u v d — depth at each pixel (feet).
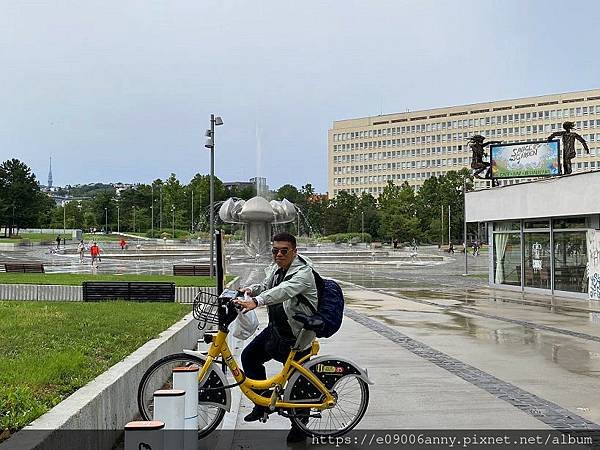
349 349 38.68
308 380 20.63
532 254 84.94
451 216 345.92
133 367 22.57
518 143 93.09
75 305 49.96
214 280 79.87
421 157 530.68
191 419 17.67
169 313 44.24
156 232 345.51
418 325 50.21
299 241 296.71
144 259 179.52
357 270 150.92
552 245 80.18
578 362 34.32
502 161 94.17
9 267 97.25
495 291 85.97
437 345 40.27
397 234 329.93
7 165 342.03
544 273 82.12
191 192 382.22
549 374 31.09
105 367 23.59
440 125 524.52
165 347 29.25
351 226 375.04
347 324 50.72
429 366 33.17
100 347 28.55
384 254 219.20
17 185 337.31
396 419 23.13
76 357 24.84
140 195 430.61
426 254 239.71
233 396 26.21
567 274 77.61
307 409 20.70
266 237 149.69
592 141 463.83
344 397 21.34
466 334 45.21
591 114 465.06
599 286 71.20
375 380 29.66
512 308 63.62
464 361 34.65
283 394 20.62
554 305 66.90
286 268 20.59
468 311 60.64
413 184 533.55
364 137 559.38
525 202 82.48
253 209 145.07
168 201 386.11
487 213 91.97
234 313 19.86
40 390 19.44
